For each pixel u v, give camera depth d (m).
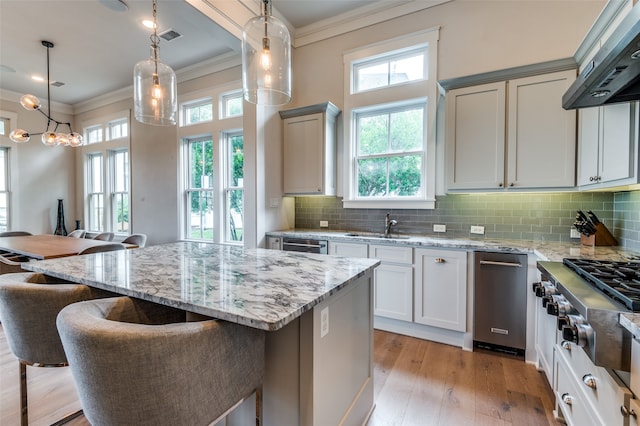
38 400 1.84
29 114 5.55
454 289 2.53
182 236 4.65
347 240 3.01
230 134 4.36
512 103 2.49
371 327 1.78
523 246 2.38
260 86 1.76
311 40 3.75
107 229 5.73
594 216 2.42
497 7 2.83
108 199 5.73
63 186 6.05
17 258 2.86
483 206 2.95
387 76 3.41
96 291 1.44
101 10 3.07
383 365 2.28
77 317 0.94
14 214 5.38
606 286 1.14
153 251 2.15
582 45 2.11
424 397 1.89
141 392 0.87
